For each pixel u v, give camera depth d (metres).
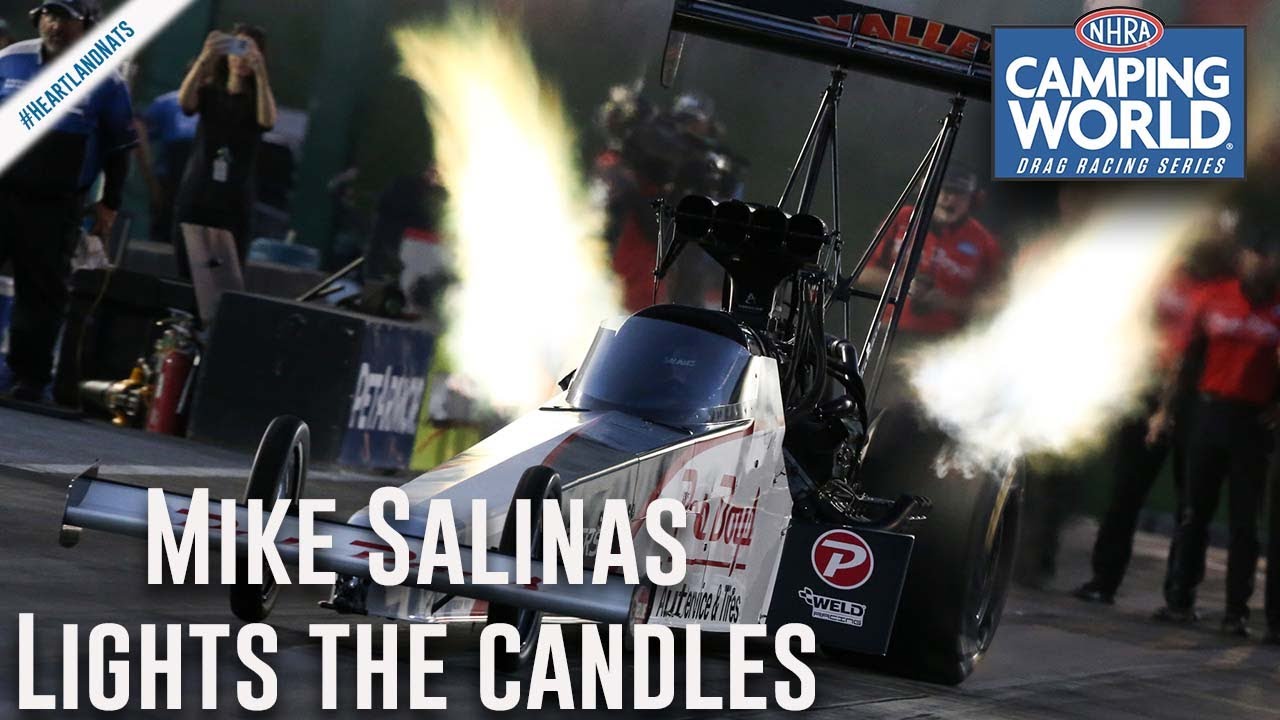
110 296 41.53
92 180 38.78
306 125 54.53
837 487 25.03
